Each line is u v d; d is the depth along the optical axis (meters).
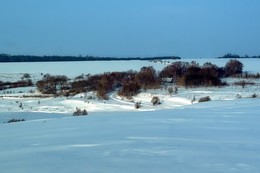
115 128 9.66
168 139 7.57
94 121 11.88
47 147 6.93
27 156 6.11
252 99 23.23
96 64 139.12
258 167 5.11
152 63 121.06
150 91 50.50
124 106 41.88
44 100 48.38
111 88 56.75
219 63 102.19
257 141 7.25
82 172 4.94
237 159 5.61
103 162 5.47
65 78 65.38
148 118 12.29
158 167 5.14
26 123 12.17
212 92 46.97
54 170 5.09
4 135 8.98
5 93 58.97
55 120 12.98
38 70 106.38
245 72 70.31
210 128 9.26
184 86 54.00
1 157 6.10
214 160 5.55
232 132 8.50
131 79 59.59
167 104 42.19
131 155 5.97
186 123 10.49
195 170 4.96
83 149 6.59
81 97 48.91
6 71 103.00
